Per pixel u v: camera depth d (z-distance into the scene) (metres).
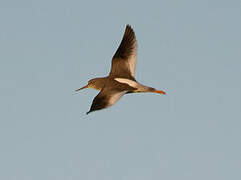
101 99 21.11
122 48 23.97
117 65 23.75
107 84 22.88
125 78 23.12
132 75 23.39
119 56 23.89
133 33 23.92
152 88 23.11
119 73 23.47
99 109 20.72
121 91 21.97
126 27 24.12
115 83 22.92
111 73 23.72
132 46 23.80
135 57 23.67
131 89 22.52
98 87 23.83
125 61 23.72
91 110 20.59
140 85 23.02
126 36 24.03
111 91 21.73
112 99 21.34
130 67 23.58
